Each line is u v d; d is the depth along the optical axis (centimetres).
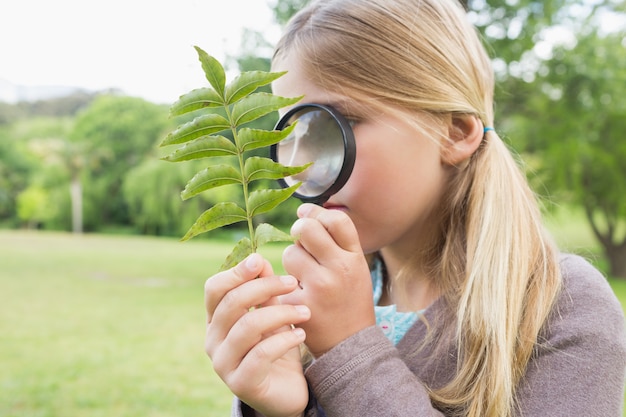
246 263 39
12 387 222
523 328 45
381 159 46
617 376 42
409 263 53
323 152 47
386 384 42
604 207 623
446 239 51
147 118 1594
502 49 462
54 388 221
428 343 48
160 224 1406
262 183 443
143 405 201
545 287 46
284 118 48
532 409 42
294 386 43
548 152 539
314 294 43
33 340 304
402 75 47
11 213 1706
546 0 452
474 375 45
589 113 541
